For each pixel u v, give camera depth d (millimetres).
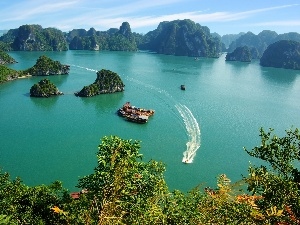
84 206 18359
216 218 13141
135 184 17094
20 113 117375
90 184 18672
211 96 157375
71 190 64125
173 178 69938
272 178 15320
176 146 88062
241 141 94438
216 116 120625
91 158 79625
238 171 75250
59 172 71625
